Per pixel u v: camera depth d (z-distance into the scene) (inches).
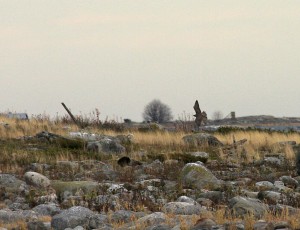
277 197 1381.6
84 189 1497.3
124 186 1546.5
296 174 1929.1
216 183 1604.3
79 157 2166.6
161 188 1552.7
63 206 1321.4
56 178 1786.4
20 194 1504.7
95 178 1795.0
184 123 3378.4
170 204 1197.7
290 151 2341.3
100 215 1071.6
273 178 1840.6
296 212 1122.7
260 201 1268.5
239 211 1096.2
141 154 2269.9
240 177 1878.7
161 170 1945.1
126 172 1894.7
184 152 2260.1
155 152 2338.8
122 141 2605.8
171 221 978.1
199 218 994.7
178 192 1472.7
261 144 2689.5
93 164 2006.6
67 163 1979.6
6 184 1588.3
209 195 1407.5
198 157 2171.5
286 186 1706.4
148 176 1833.2
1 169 1884.8
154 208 1268.5
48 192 1485.0
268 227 856.9
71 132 2682.1
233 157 2292.1
